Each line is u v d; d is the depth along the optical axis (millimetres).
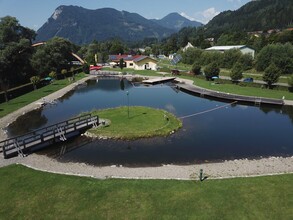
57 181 20062
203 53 107625
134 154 26594
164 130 32406
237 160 24922
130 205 17031
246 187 18922
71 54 102438
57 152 27156
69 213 16391
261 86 59438
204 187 19062
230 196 17844
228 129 34406
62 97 55500
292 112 43031
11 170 22109
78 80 78000
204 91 56750
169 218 15859
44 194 18328
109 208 16781
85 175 21484
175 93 59312
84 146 28609
